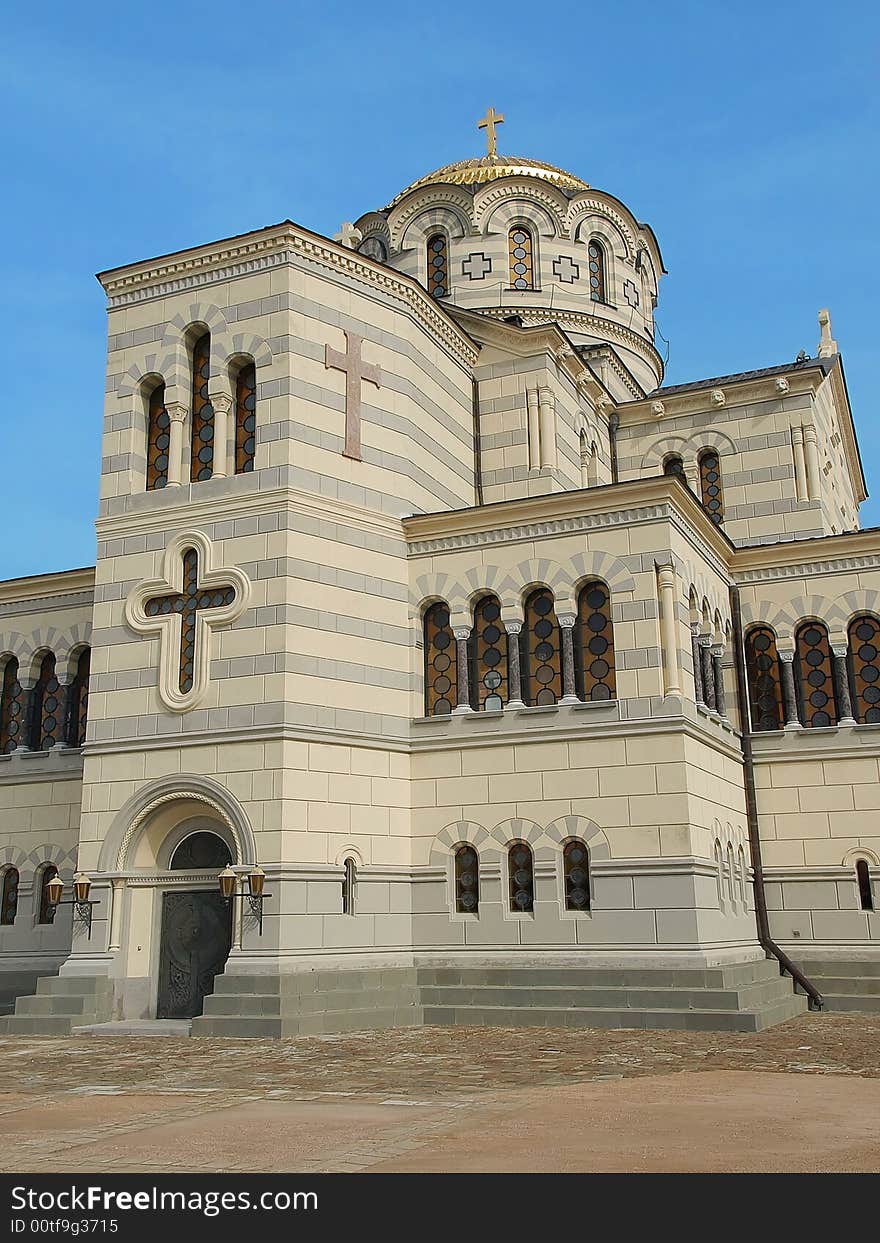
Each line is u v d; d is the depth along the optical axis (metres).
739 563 32.06
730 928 27.17
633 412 38.47
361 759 26.81
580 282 40.50
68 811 32.41
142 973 26.03
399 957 26.45
